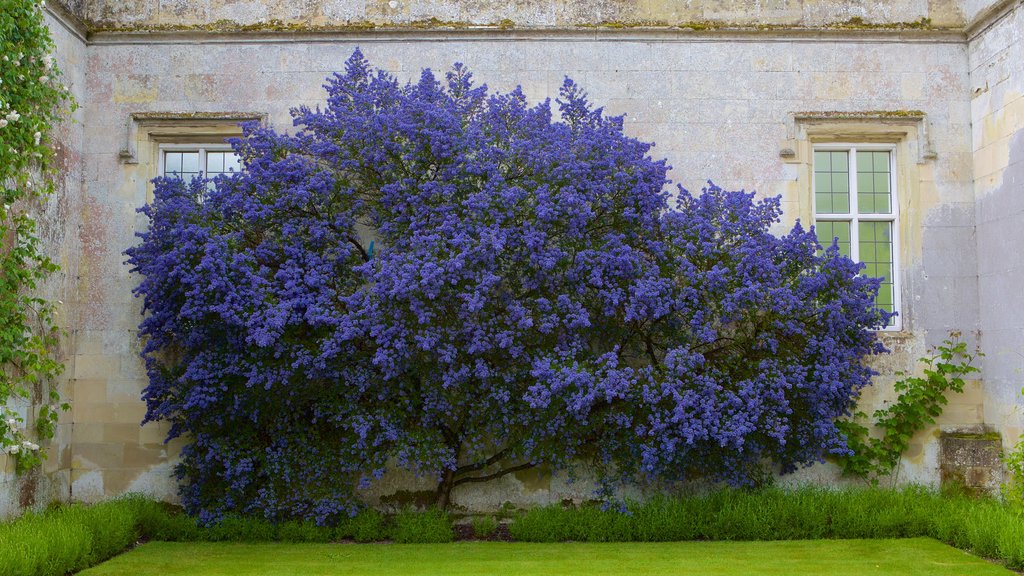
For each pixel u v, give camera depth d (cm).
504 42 898
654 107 894
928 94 900
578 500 845
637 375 750
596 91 894
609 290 766
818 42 901
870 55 902
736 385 755
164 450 850
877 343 804
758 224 789
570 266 770
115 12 888
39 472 786
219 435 798
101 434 852
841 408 801
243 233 787
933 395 852
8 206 727
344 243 800
